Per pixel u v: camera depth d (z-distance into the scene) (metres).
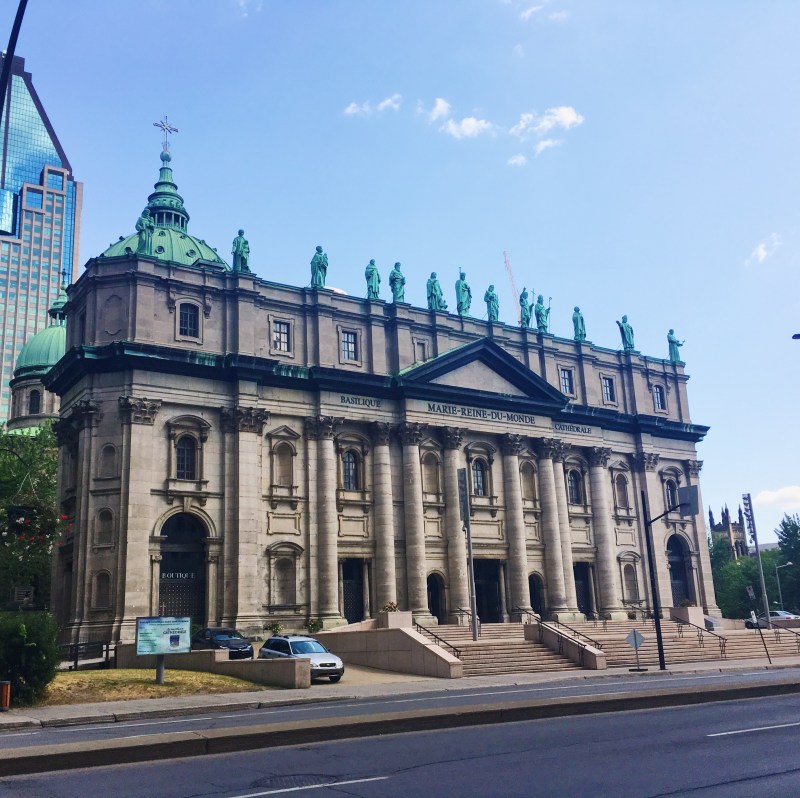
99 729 25.06
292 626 58.34
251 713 28.98
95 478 55.09
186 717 28.25
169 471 56.44
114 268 58.91
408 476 65.25
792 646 61.47
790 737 18.72
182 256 66.75
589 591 75.75
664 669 45.84
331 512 61.28
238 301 61.38
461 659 46.62
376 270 69.31
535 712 22.72
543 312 79.06
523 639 52.81
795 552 120.50
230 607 56.22
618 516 78.81
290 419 62.19
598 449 78.19
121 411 55.72
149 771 16.19
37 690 31.19
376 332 67.44
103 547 54.09
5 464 51.09
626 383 83.69
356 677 43.38
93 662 48.31
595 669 47.31
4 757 16.02
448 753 17.56
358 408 64.69
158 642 36.28
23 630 30.91
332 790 14.12
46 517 46.91
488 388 71.31
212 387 59.28
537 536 72.25
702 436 86.69
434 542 66.12
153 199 77.31
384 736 20.06
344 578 63.03
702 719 22.12
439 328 70.25
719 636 61.00
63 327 101.00
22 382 97.06
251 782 14.95
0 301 198.00
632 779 14.53
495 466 70.94
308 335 64.50
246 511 57.69
